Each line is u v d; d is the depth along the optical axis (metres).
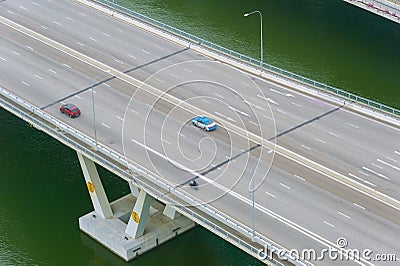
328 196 84.50
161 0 152.88
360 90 123.44
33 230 101.06
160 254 96.12
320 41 136.75
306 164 89.69
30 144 115.44
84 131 96.44
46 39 119.12
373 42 135.62
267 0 151.00
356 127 95.81
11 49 116.75
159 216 98.50
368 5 126.81
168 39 117.75
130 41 117.56
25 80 108.25
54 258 97.06
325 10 146.12
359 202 83.44
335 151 91.56
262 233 79.25
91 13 127.06
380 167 88.62
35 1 132.12
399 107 118.88
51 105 102.06
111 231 96.88
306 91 103.12
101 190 97.50
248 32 140.50
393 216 81.31
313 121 97.12
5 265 95.94
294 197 84.38
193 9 149.00
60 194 106.19
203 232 98.69
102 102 102.62
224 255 95.19
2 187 108.06
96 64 111.75
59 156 113.00
